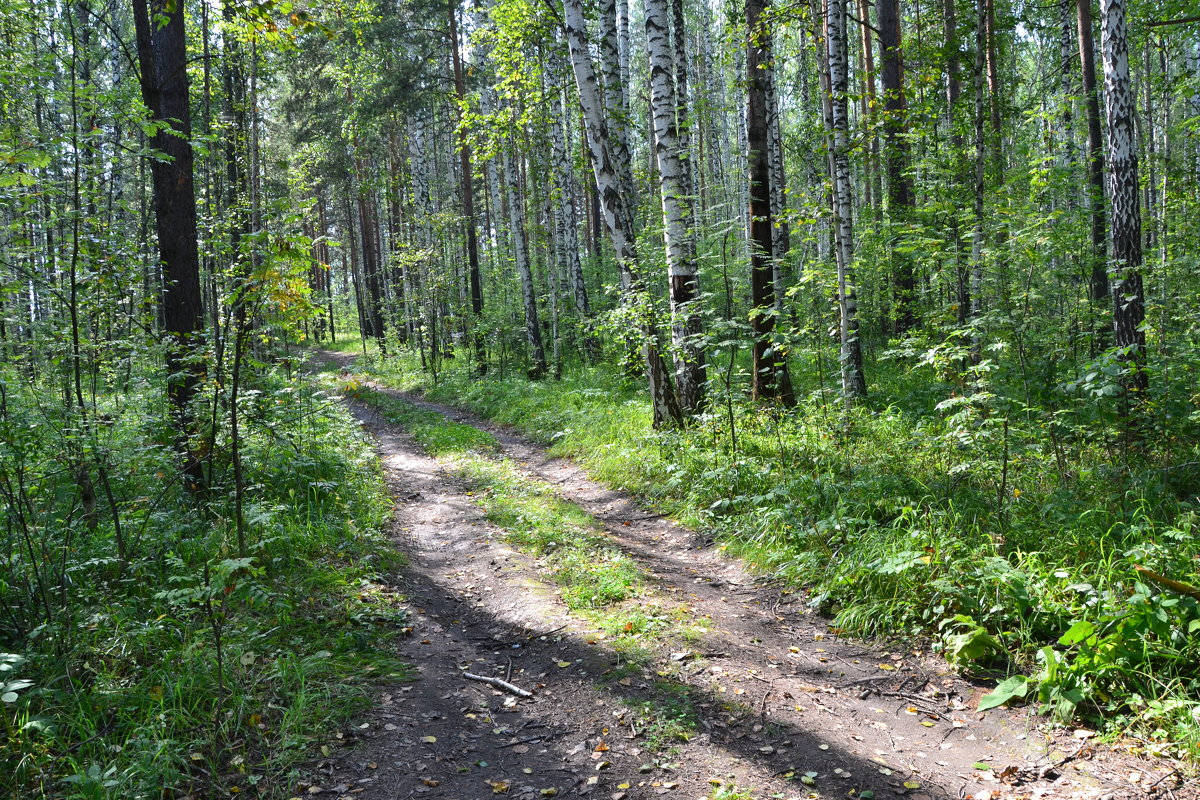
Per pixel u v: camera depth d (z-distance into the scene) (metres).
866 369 13.67
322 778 3.40
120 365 7.93
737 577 6.05
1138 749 3.37
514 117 15.10
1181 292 11.11
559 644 4.82
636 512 8.18
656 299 10.55
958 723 3.81
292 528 6.42
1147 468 6.35
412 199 25.61
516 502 8.44
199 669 4.07
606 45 11.67
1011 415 7.56
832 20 9.74
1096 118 11.53
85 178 6.21
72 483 6.27
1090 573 4.76
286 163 24.80
